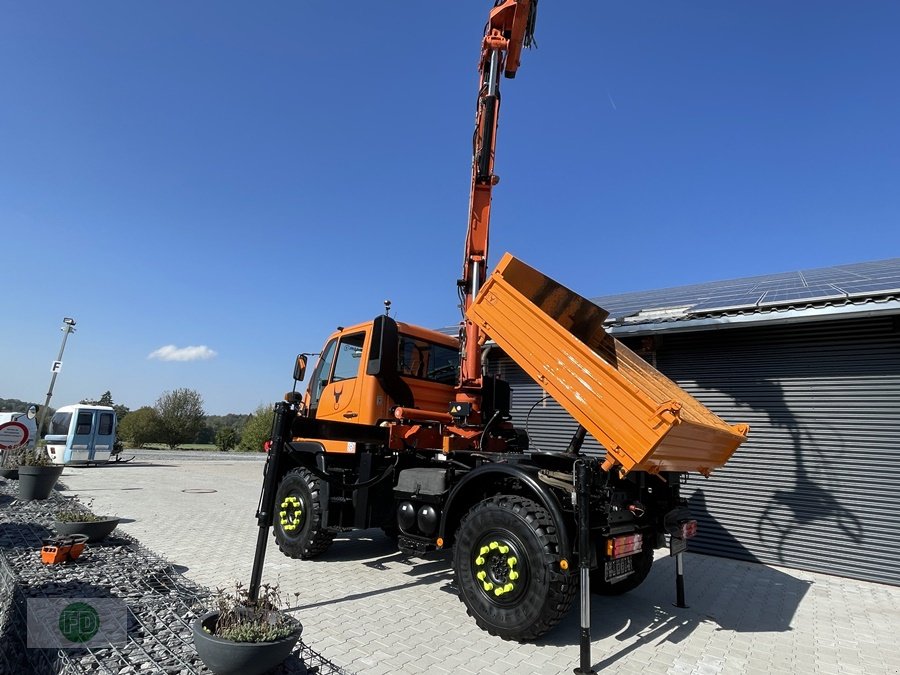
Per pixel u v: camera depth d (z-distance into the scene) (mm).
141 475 15930
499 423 6332
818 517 6637
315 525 5957
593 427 3881
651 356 8273
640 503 4926
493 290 4742
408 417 5914
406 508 5172
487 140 6195
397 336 6191
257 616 3152
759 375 7312
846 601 5391
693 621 4707
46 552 5301
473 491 4746
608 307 9828
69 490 11836
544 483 4125
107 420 19703
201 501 10750
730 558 7188
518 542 3951
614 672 3566
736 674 3625
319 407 7035
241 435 44625
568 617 4719
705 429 4195
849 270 8938
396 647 3812
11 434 9703
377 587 5301
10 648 3662
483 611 4090
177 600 4375
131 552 5938
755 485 7141
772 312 6648
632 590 5684
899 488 6188
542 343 4285
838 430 6664
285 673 3178
